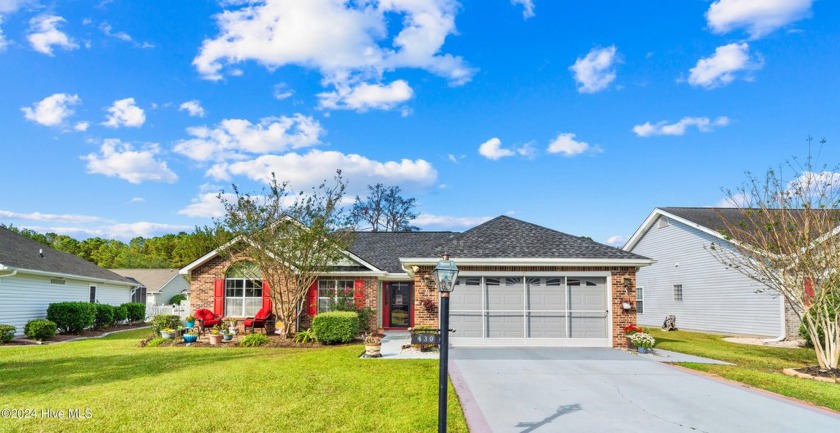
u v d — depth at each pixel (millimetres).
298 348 16953
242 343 17672
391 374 11328
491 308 16703
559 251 17031
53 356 15000
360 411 8273
